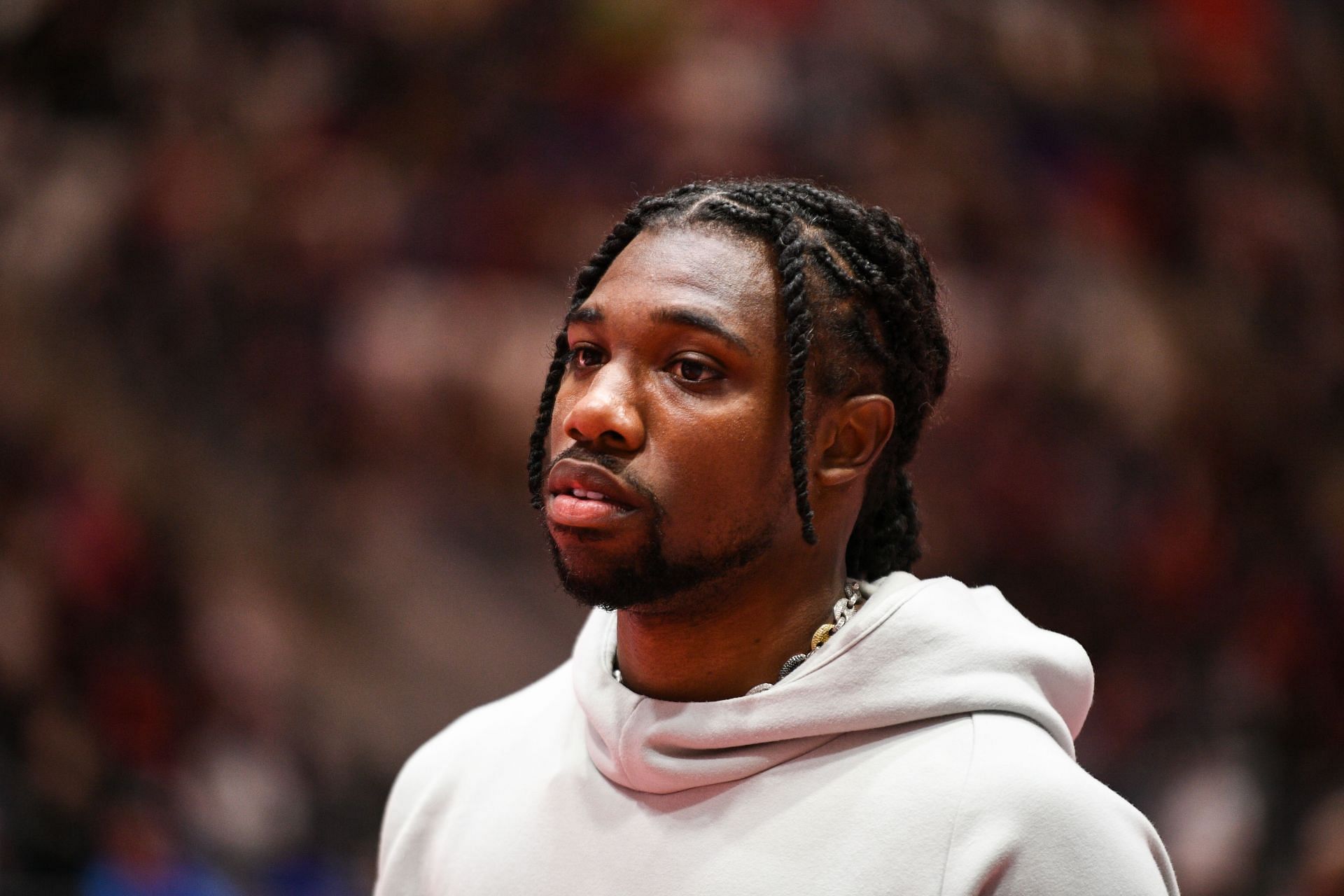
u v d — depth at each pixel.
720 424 3.98
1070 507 24.09
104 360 22.62
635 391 4.03
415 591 22.83
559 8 24.17
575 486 4.03
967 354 23.94
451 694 22.45
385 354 23.20
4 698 18.73
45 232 22.77
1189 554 24.28
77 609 20.56
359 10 24.11
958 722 4.01
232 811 18.75
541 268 23.89
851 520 4.43
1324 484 25.75
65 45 23.25
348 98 24.09
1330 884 14.88
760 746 4.09
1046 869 3.73
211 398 23.00
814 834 3.91
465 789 4.79
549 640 23.52
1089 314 24.78
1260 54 26.98
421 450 23.36
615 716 4.29
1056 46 25.75
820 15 24.69
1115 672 22.62
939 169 24.72
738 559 4.08
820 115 24.33
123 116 23.58
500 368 23.30
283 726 21.00
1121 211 25.78
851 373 4.25
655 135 24.08
